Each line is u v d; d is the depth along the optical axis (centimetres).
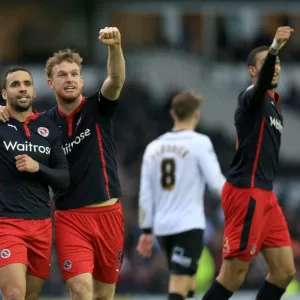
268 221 2995
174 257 3516
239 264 2984
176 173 3528
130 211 6569
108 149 2900
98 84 9481
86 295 2783
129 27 10619
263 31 10656
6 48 10094
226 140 8981
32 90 2847
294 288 5269
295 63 10219
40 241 2797
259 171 2978
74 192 2859
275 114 2989
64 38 10081
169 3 9975
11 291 2695
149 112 8856
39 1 9900
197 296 4950
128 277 5572
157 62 10144
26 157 2722
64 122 2888
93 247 2875
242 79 10294
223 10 10706
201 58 10400
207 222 6097
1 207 2775
